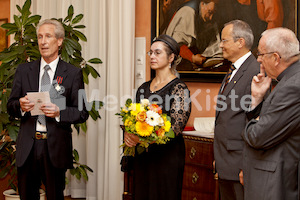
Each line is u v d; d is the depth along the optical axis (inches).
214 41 168.7
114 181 185.2
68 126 126.2
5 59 150.5
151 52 115.6
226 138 106.0
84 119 126.3
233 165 104.0
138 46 189.3
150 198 111.1
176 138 111.8
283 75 85.3
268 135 82.0
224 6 166.6
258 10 160.9
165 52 114.3
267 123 82.0
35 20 161.6
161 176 110.3
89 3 194.5
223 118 107.7
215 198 140.6
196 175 148.6
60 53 163.0
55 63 125.6
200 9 171.3
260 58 89.6
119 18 182.5
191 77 174.1
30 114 122.8
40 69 126.0
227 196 111.1
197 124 158.6
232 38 108.7
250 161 88.4
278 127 81.0
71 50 156.0
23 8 161.8
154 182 110.9
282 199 81.6
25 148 120.4
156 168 110.9
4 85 153.1
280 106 80.7
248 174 88.6
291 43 83.8
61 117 119.9
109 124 185.9
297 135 82.0
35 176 125.2
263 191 83.8
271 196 82.0
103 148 191.5
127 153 115.7
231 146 104.4
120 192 185.2
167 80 115.4
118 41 184.2
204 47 170.9
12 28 159.0
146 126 101.7
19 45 155.8
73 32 165.9
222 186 111.5
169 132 104.9
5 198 158.1
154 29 181.5
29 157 121.9
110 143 185.3
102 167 191.2
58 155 121.4
